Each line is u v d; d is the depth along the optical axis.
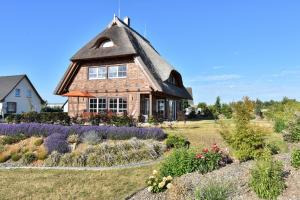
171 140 14.26
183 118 26.72
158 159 13.05
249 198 6.70
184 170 8.68
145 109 26.94
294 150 7.94
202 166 8.44
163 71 27.09
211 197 6.51
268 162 7.16
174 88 29.33
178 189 7.30
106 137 15.59
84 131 15.56
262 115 30.09
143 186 9.07
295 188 6.77
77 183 9.90
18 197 8.69
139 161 12.90
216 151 9.00
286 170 7.64
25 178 10.79
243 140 9.11
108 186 9.44
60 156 13.20
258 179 6.90
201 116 40.28
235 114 9.80
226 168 8.50
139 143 13.92
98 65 27.22
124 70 26.23
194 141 14.70
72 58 27.30
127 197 8.08
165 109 30.52
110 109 26.50
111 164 12.58
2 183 10.19
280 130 15.63
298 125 11.53
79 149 14.16
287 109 18.55
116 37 26.72
